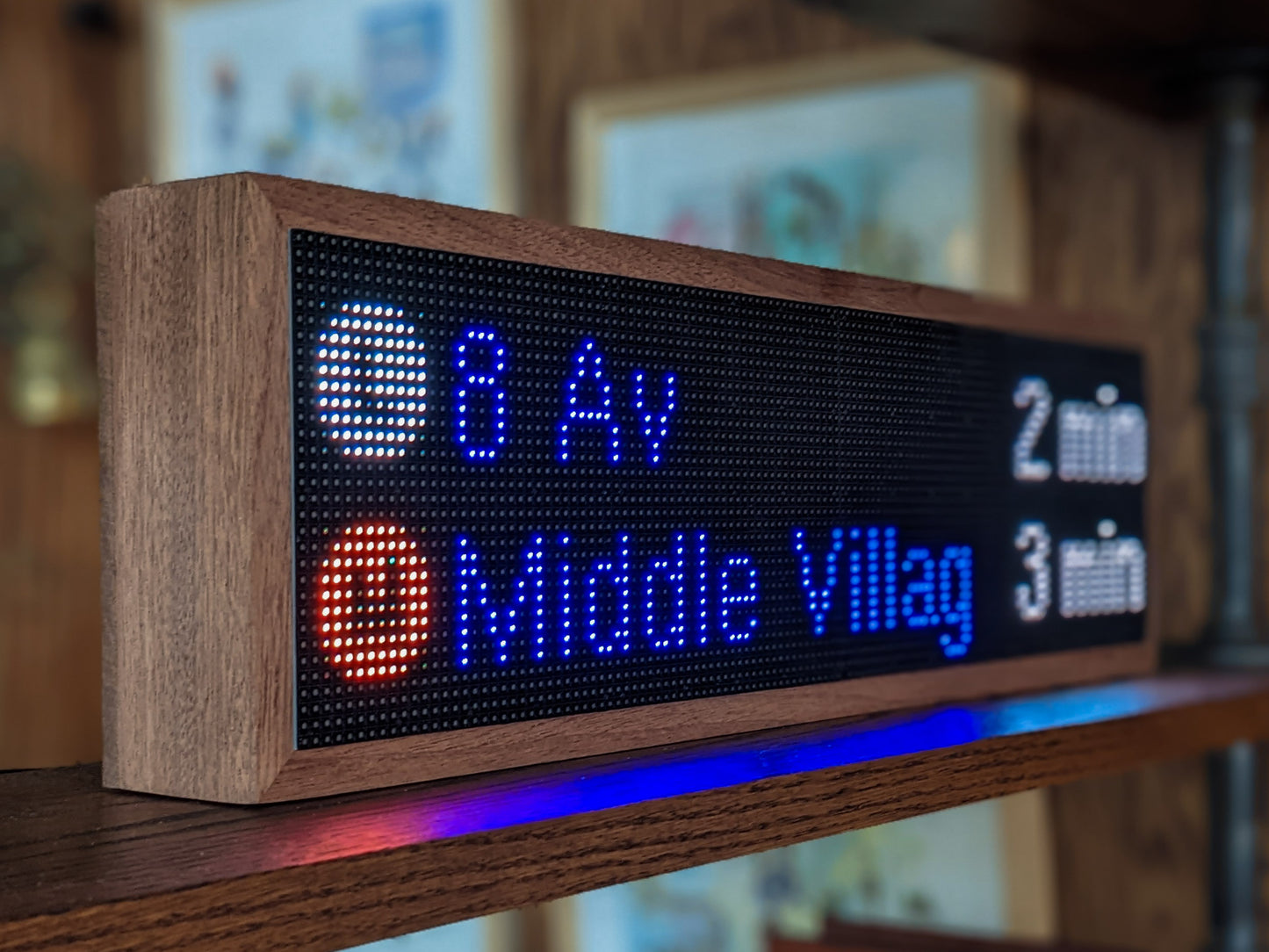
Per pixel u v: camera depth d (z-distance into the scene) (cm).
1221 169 148
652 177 202
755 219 194
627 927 204
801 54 191
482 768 74
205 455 67
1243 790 147
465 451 73
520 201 214
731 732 86
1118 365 119
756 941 194
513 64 215
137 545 69
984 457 105
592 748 79
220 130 243
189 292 67
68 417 265
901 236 183
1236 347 146
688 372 84
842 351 93
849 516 94
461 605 73
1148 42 139
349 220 69
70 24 264
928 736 85
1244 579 146
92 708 260
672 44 202
